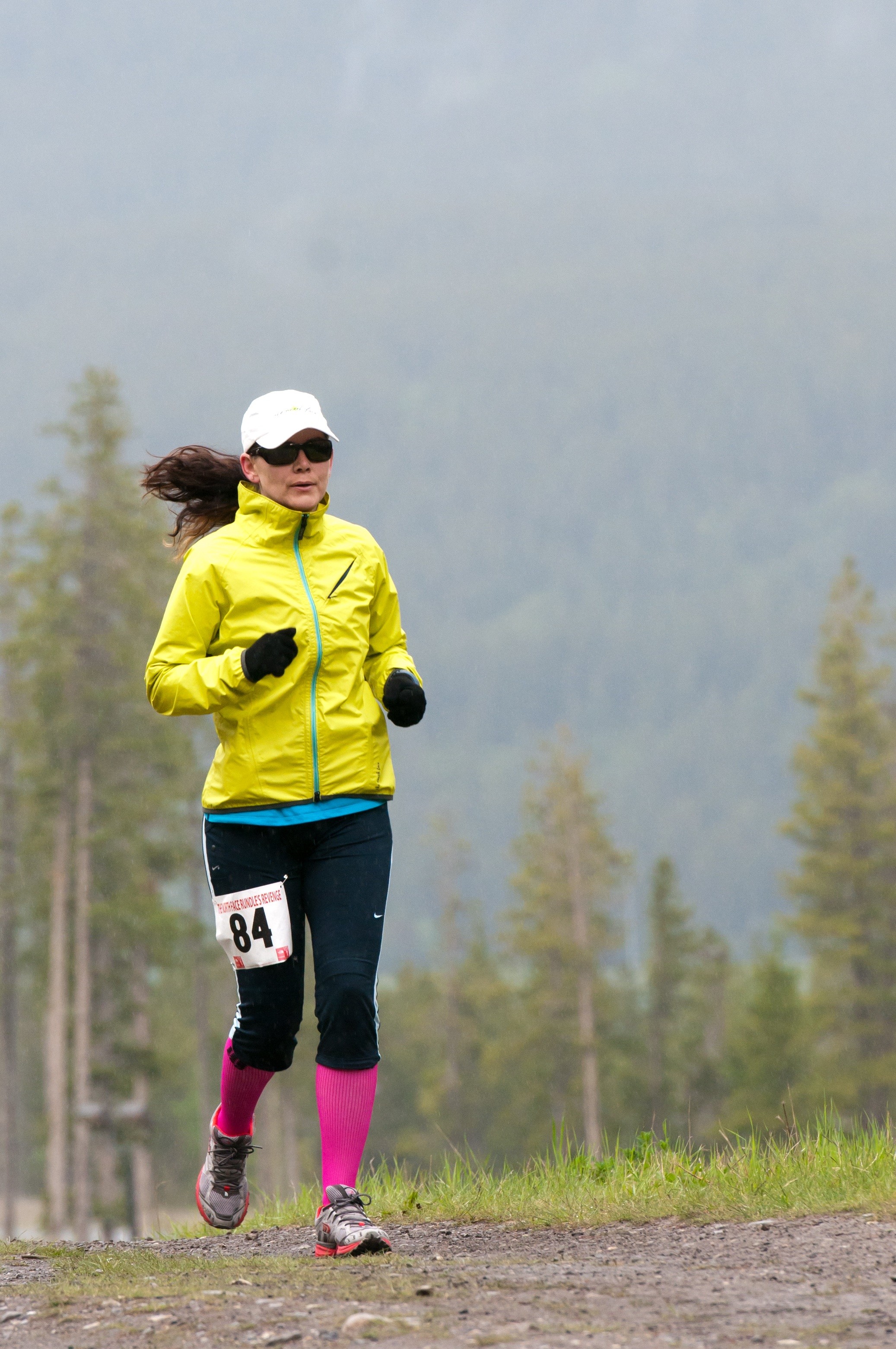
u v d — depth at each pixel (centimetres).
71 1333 1057
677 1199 1614
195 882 16012
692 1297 1062
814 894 17575
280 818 1428
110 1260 1458
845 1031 16650
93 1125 11588
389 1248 1369
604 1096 19325
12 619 14550
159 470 1627
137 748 13812
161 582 14212
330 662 1446
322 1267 1281
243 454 1498
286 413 1460
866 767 17388
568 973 19550
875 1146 1739
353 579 1480
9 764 16275
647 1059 19750
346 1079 1414
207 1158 1598
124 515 14038
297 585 1456
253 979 1446
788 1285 1104
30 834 14600
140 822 14162
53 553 13825
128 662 13838
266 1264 1330
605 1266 1238
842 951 16925
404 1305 1055
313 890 1448
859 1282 1102
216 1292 1147
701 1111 18800
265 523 1474
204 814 1480
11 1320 1127
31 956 15188
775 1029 16350
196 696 1399
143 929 13688
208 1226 1984
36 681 13825
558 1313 1010
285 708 1427
